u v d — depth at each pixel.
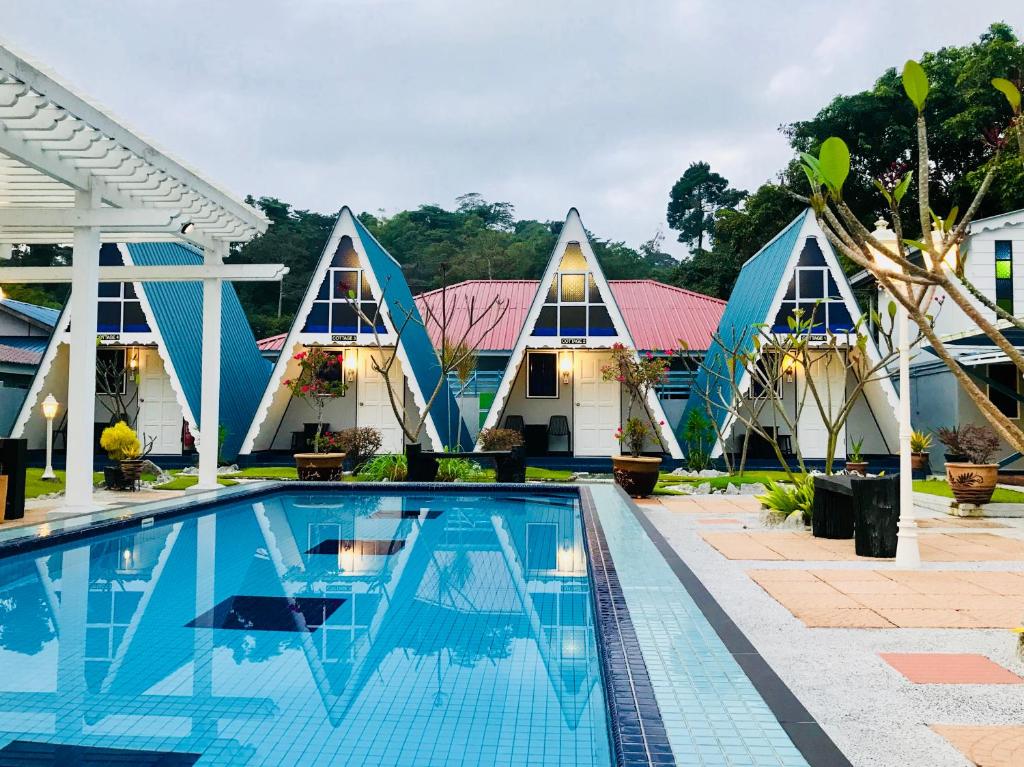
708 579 6.74
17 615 5.50
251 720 3.54
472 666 4.37
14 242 12.90
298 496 12.80
